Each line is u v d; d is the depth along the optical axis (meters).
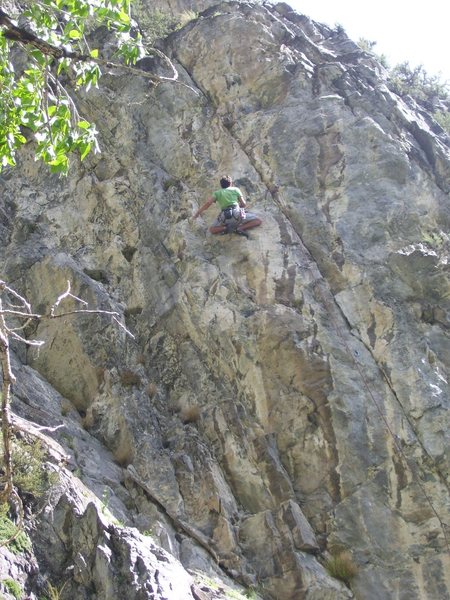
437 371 11.27
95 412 11.32
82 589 7.39
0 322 4.96
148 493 10.16
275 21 15.55
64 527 7.93
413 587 9.87
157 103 14.63
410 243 12.52
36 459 8.44
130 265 13.23
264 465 10.70
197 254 12.61
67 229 13.77
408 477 10.52
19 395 10.71
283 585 9.66
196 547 9.69
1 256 13.26
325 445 10.80
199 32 15.38
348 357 11.41
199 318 12.05
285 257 12.33
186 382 11.77
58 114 6.85
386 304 11.80
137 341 12.38
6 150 7.08
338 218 12.77
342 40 16.20
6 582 7.07
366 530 10.23
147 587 7.17
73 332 12.04
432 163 13.70
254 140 13.84
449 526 10.20
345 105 14.00
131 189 13.91
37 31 6.74
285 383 11.27
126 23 6.79
